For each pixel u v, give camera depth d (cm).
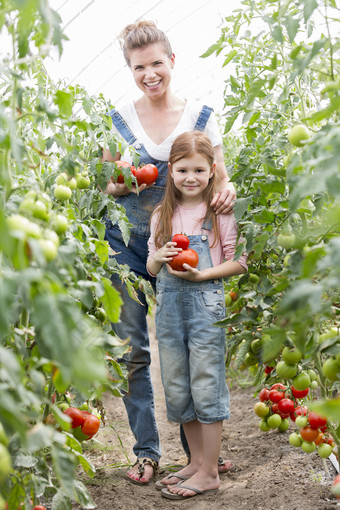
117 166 246
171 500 237
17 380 106
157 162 272
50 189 208
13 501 134
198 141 245
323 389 188
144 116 280
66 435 149
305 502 208
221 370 241
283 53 192
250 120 218
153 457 266
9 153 131
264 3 193
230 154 417
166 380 248
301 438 208
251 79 224
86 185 225
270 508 212
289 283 148
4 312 94
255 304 201
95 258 206
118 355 192
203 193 257
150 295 274
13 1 110
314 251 125
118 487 251
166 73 265
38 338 136
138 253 277
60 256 128
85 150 267
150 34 259
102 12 398
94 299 194
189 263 236
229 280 298
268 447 282
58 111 151
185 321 245
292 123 198
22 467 146
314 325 162
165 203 257
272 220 185
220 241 250
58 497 139
